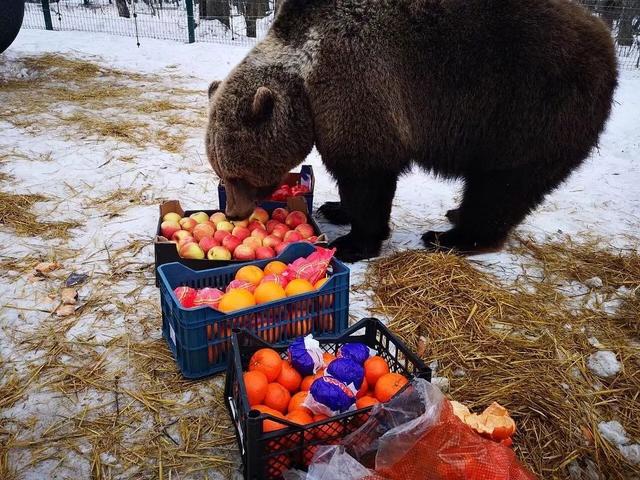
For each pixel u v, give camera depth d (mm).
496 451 1979
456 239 4395
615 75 3828
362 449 2158
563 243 4602
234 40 15211
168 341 3070
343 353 2500
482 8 3574
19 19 8945
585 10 3957
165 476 2293
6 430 2479
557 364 3057
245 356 2582
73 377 2816
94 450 2402
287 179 4801
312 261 3197
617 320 3520
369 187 3926
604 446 2549
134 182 5453
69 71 10164
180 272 3094
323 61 3553
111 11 21625
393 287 3699
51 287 3602
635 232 4902
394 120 3643
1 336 3105
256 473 2104
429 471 1918
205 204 5102
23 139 6426
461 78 3645
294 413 2234
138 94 8938
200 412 2625
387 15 3568
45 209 4723
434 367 2994
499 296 3645
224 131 3594
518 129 3721
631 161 6855
